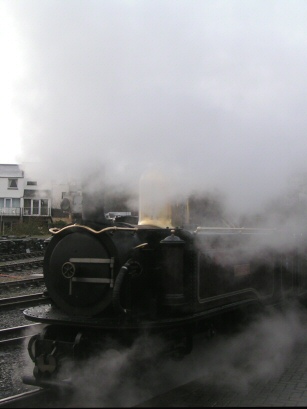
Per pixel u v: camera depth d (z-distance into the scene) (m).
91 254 4.25
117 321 4.11
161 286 4.33
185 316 4.28
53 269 4.47
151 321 4.08
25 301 9.38
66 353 4.24
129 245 4.29
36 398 4.24
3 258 18.23
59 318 4.27
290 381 4.71
